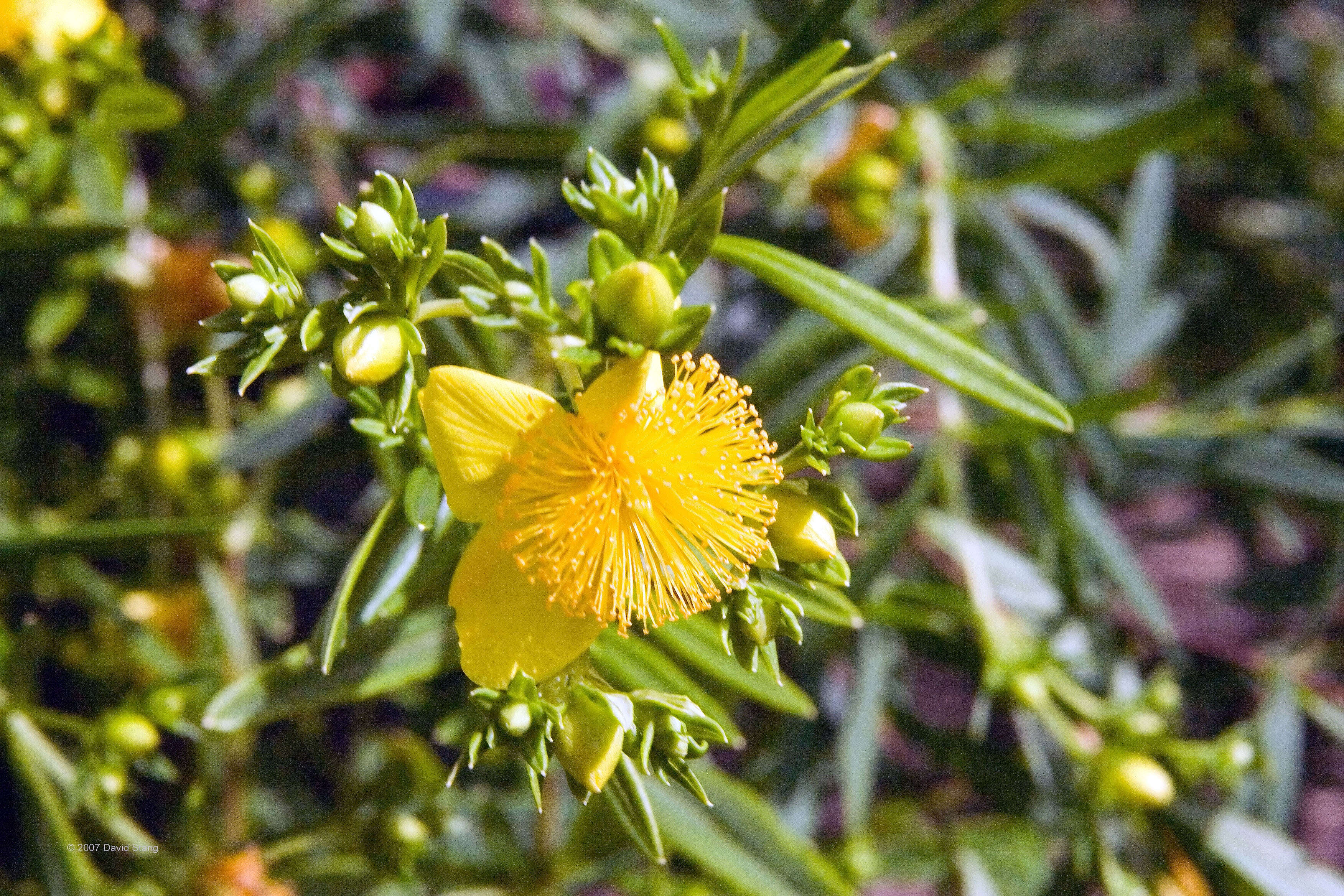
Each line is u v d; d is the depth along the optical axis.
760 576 0.22
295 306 0.21
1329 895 0.28
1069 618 0.30
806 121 0.22
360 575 0.22
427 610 0.24
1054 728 0.27
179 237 0.30
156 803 0.32
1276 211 0.45
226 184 0.33
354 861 0.27
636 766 0.22
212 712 0.23
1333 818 0.45
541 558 0.21
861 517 0.31
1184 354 0.44
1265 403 0.39
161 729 0.26
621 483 0.21
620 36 0.33
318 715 0.35
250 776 0.31
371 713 0.37
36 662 0.26
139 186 0.29
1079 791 0.29
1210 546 0.48
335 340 0.21
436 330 0.23
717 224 0.22
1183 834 0.29
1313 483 0.33
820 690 0.32
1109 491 0.33
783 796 0.32
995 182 0.29
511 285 0.21
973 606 0.28
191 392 0.32
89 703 0.32
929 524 0.29
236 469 0.29
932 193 0.29
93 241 0.26
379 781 0.28
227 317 0.21
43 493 0.32
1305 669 0.33
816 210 0.33
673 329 0.21
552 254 0.32
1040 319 0.30
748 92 0.23
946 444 0.29
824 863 0.26
